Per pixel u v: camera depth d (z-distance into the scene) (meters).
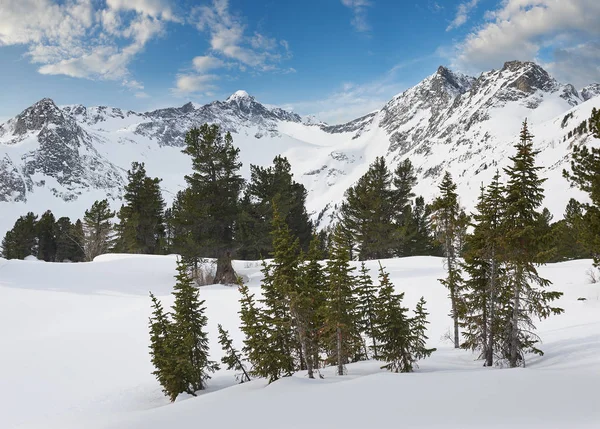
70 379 19.17
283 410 10.52
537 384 10.43
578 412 8.23
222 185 40.72
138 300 33.22
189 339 17.33
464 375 12.12
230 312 28.62
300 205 57.44
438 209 21.17
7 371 20.05
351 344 16.80
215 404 12.55
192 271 41.62
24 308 30.61
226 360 18.53
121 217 65.88
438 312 26.53
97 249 68.12
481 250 16.41
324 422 9.13
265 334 16.33
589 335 17.61
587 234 20.30
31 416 15.49
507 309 16.44
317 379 14.41
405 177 53.19
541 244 14.78
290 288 15.05
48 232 90.00
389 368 15.92
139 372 20.06
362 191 51.56
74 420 14.34
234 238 41.56
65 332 25.77
